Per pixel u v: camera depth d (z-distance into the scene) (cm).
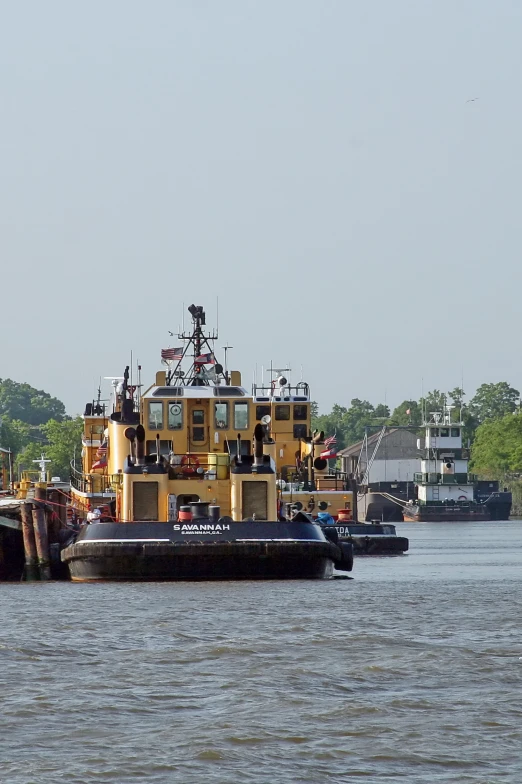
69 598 18500
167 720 10638
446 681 12069
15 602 18238
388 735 10119
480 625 15712
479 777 9075
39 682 12125
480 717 10625
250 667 12812
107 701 11300
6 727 10400
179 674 12488
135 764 9381
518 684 11894
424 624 15788
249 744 9912
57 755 9638
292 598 18500
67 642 14388
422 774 9162
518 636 14738
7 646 14100
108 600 18188
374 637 14600
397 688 11788
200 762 9444
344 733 10194
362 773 9188
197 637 14700
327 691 11681
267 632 15038
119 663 13050
